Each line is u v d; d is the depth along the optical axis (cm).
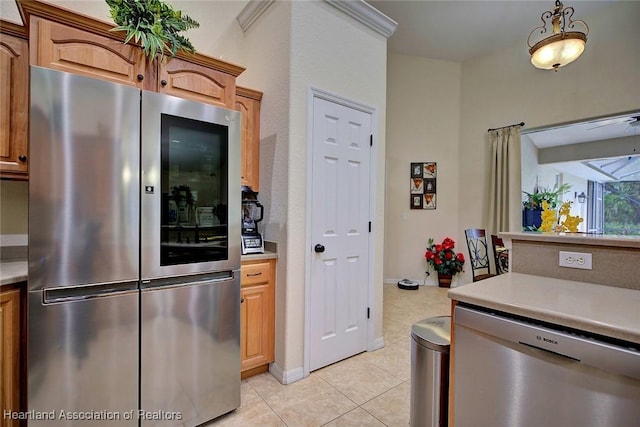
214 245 168
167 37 165
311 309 217
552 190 421
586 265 130
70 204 126
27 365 120
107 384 136
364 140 249
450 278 462
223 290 170
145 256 144
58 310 125
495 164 431
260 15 238
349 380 208
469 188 466
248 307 202
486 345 106
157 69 168
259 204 226
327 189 225
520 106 414
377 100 258
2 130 143
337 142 231
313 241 217
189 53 177
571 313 90
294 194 206
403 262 492
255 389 197
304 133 211
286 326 205
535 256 146
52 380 124
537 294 111
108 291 137
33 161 120
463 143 473
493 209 432
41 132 121
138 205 142
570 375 87
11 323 125
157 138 147
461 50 447
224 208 171
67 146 125
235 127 175
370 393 194
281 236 209
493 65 443
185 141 157
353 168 242
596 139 409
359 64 244
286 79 206
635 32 324
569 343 86
